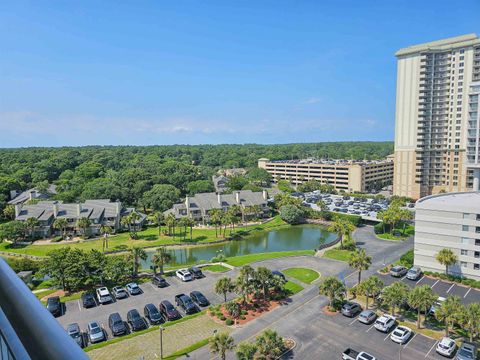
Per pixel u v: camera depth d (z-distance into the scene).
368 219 104.94
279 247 86.94
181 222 92.56
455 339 38.50
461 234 56.72
